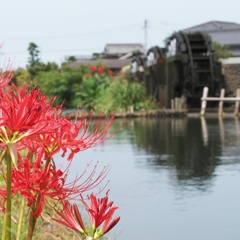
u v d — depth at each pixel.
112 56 116.00
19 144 2.59
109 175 10.06
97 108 33.44
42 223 5.11
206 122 24.86
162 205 7.73
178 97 34.53
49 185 2.46
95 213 2.43
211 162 11.90
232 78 37.75
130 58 100.06
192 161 12.08
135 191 8.66
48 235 4.84
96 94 39.12
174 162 11.95
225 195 8.41
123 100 32.38
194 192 8.63
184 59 33.00
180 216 7.17
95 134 2.62
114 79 38.72
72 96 50.59
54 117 2.61
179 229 6.56
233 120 26.05
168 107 34.84
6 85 2.62
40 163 2.48
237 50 50.03
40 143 2.50
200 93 33.56
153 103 34.12
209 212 7.34
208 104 33.94
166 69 35.38
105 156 12.95
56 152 2.53
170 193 8.54
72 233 5.08
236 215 7.19
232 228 6.57
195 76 33.16
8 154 2.38
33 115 2.26
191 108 33.28
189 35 34.44
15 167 2.31
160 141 16.50
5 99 2.39
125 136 18.27
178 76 34.56
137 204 7.76
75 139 2.54
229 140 16.41
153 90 39.56
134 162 11.92
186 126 22.55
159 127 22.20
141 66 48.12
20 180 2.43
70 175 9.57
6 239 2.42
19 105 2.31
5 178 2.56
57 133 2.50
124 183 9.30
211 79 32.81
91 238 2.43
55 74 53.78
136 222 6.83
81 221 2.47
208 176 10.10
